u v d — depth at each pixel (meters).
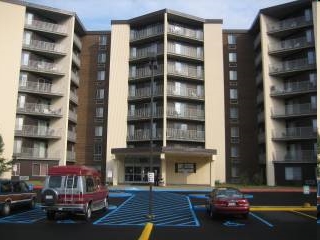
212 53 55.62
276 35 54.66
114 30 56.84
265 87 52.81
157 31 55.12
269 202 29.45
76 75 58.19
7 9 52.03
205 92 54.53
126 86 55.12
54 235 14.52
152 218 19.45
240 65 58.94
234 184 50.91
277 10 53.88
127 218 19.84
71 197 18.36
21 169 50.56
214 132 53.34
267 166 50.62
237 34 60.03
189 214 21.95
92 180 20.20
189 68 55.75
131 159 51.59
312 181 48.34
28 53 52.97
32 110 52.00
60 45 55.50
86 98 58.78
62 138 53.34
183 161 51.56
